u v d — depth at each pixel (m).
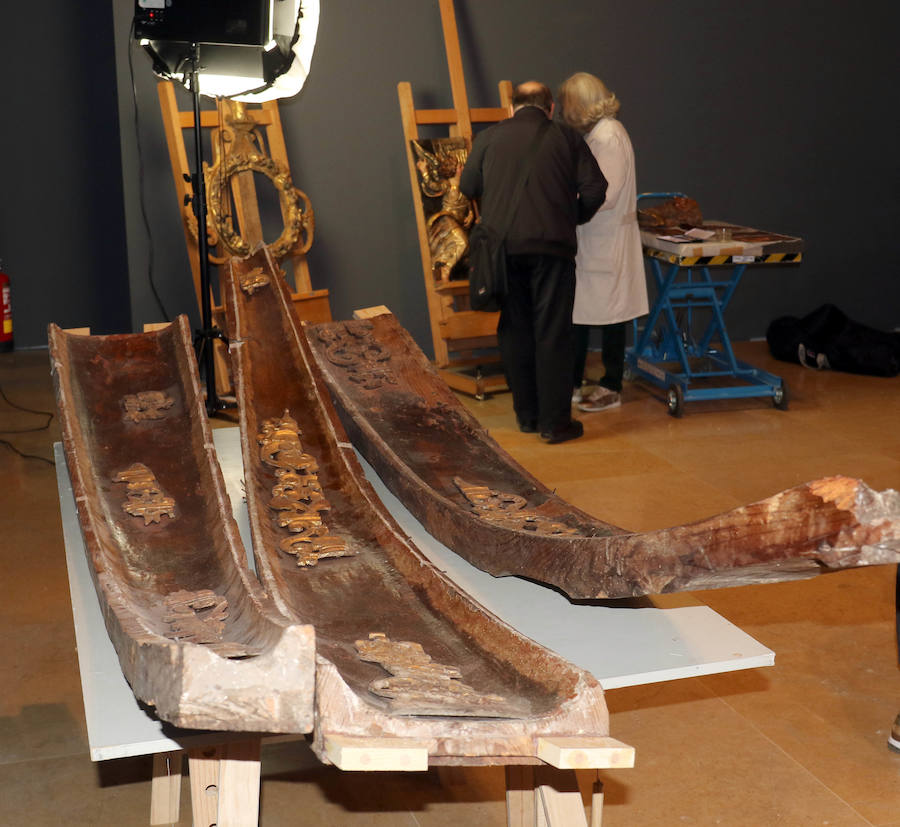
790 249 5.68
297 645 1.46
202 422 3.01
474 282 5.23
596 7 6.85
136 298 6.38
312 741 1.61
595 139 5.51
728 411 6.02
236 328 3.57
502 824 2.60
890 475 4.94
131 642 1.60
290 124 6.48
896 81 7.57
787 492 1.71
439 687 1.83
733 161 7.37
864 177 7.68
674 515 4.45
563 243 5.05
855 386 6.54
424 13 6.56
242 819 1.89
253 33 4.49
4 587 3.79
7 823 2.57
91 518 2.35
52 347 3.34
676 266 6.05
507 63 6.78
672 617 2.26
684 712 3.09
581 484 4.83
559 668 1.80
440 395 3.62
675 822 2.58
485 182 5.16
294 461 2.94
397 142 6.71
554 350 5.25
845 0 7.33
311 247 6.69
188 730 1.79
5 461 5.08
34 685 3.17
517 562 2.39
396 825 2.59
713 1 7.06
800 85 7.38
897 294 7.96
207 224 5.80
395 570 2.43
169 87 5.66
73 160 7.07
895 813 2.61
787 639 3.48
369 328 3.97
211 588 2.26
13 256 7.12
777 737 2.95
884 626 3.57
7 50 6.84
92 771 2.79
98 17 6.91
